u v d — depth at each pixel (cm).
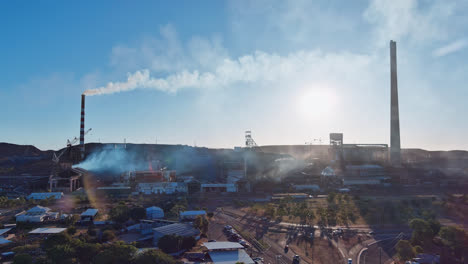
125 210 16575
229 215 19462
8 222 15838
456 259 11988
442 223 18350
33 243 11962
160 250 10938
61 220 16088
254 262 10638
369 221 18062
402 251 11831
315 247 13588
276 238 14738
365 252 13150
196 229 13962
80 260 10144
